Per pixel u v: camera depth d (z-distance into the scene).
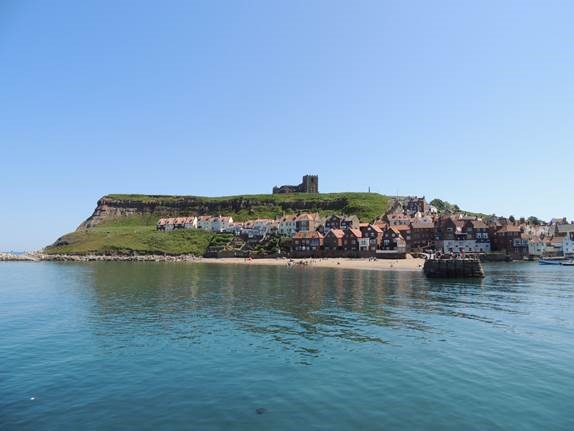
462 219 184.75
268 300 55.28
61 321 41.56
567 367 25.81
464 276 85.69
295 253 174.38
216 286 73.50
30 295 61.81
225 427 18.34
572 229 193.00
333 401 21.02
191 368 26.50
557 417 19.02
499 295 58.84
